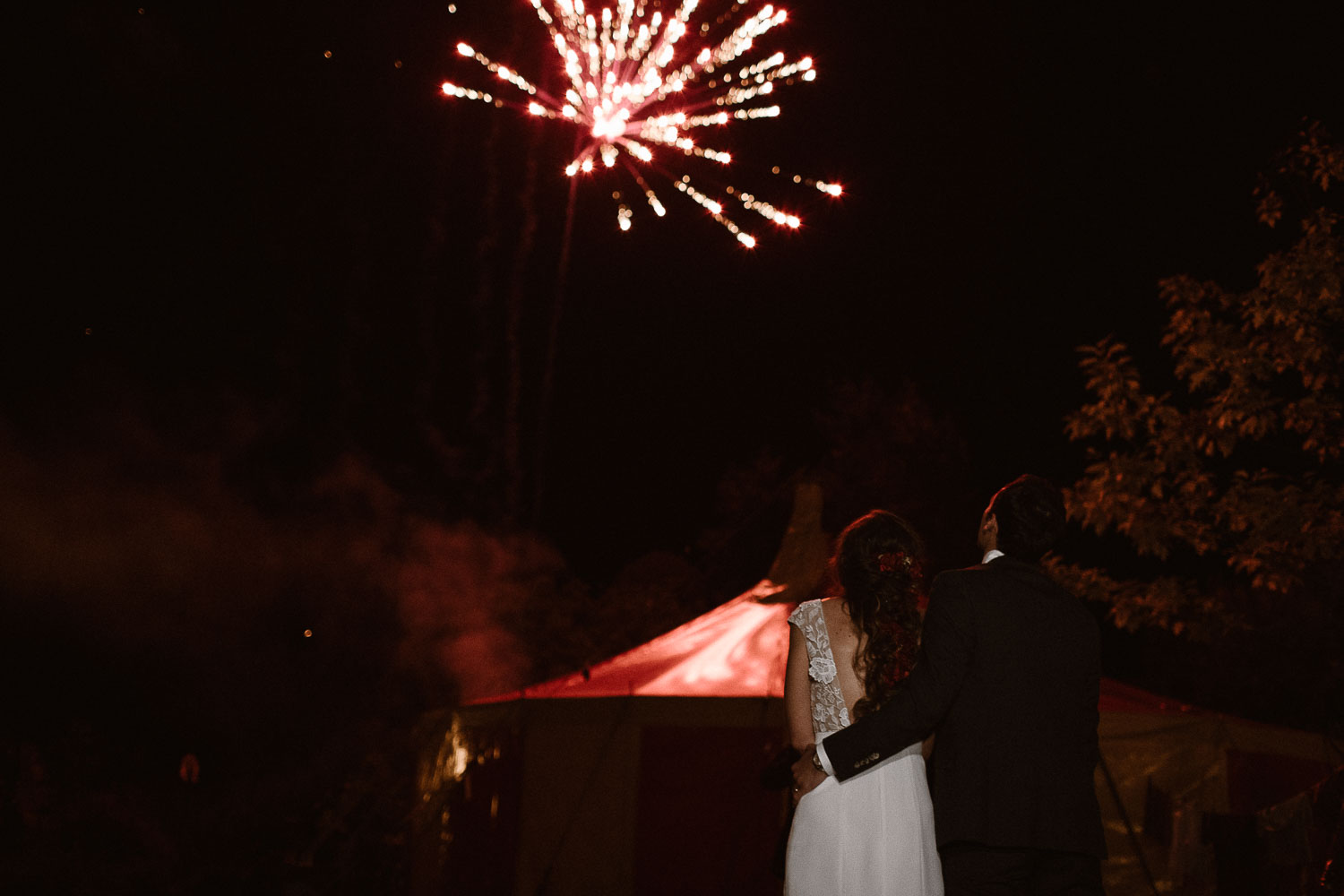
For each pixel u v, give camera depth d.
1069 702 3.03
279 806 12.59
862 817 3.10
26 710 18.20
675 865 7.90
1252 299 7.84
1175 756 7.86
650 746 8.04
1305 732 7.78
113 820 12.48
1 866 11.17
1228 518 8.20
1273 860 5.18
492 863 8.12
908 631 3.25
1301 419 7.80
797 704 3.29
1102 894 3.00
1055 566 8.55
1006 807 2.92
